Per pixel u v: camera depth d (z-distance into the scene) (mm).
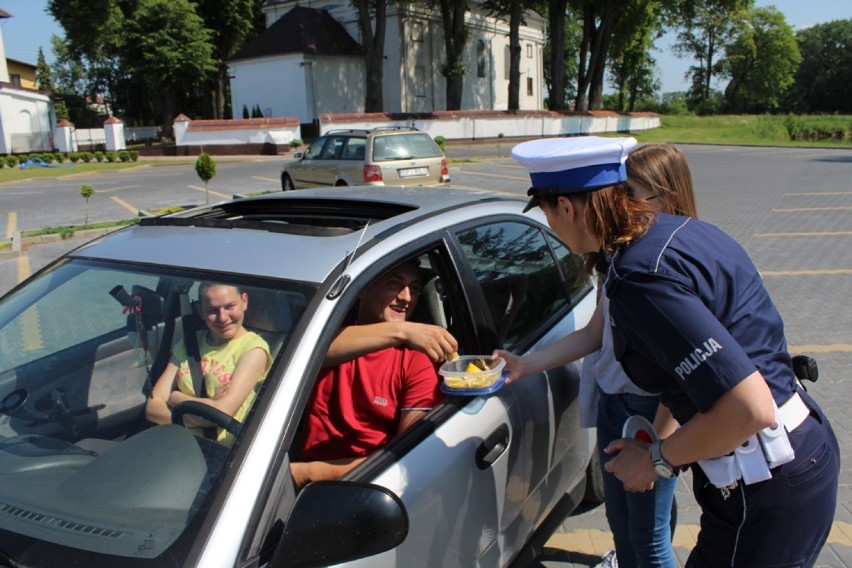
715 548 1887
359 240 2195
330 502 1580
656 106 86562
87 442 2072
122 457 1840
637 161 2215
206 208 3154
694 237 1755
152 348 2176
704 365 1566
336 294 1944
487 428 2271
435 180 13383
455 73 38188
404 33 40375
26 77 57531
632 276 1686
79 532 1643
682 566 3273
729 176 20766
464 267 2500
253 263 2121
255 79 38906
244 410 1787
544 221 3295
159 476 1740
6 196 18766
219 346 2020
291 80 37375
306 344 1838
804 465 1761
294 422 1736
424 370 2309
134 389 2143
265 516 1604
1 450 2031
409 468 1975
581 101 46594
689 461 1699
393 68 40438
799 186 17750
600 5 44094
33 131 36781
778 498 1757
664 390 1802
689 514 3699
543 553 3328
